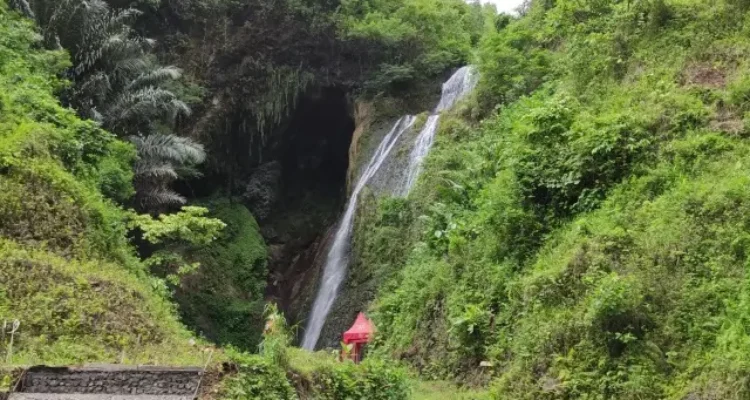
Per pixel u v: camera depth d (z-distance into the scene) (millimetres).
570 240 10367
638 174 10641
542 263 10594
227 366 7695
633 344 8078
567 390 8227
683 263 8547
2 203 11352
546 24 18000
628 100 12242
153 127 21266
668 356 7766
